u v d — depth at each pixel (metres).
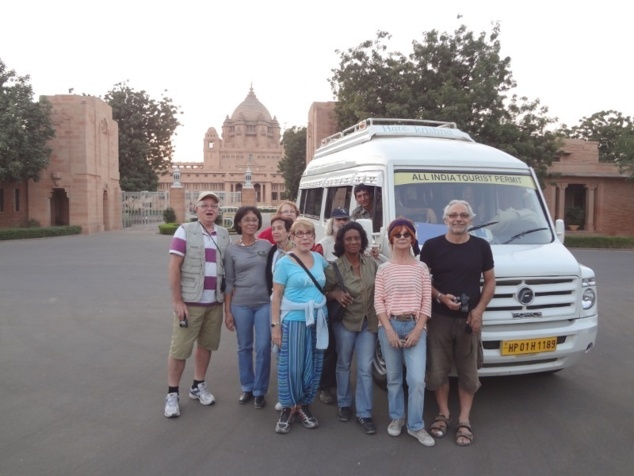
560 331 5.05
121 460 4.12
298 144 51.56
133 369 6.39
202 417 4.98
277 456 4.20
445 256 4.49
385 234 5.55
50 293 11.45
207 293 5.09
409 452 4.28
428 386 4.64
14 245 23.39
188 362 6.75
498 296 4.92
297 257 4.68
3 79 27.67
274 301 4.70
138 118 44.31
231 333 8.31
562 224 5.95
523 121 23.39
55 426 4.75
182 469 3.98
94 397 5.46
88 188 31.94
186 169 86.44
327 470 3.98
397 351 4.53
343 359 4.81
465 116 21.47
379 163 6.04
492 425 4.79
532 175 6.19
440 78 23.41
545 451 4.29
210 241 5.13
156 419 4.92
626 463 4.09
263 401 5.23
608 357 6.93
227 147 107.81
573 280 5.16
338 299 4.65
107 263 16.83
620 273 15.47
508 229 5.68
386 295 4.45
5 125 26.66
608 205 32.22
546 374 6.20
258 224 5.27
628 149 28.30
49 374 6.18
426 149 6.18
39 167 28.92
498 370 5.00
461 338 4.50
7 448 4.32
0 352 7.07
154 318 9.13
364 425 4.65
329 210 7.86
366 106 23.38
